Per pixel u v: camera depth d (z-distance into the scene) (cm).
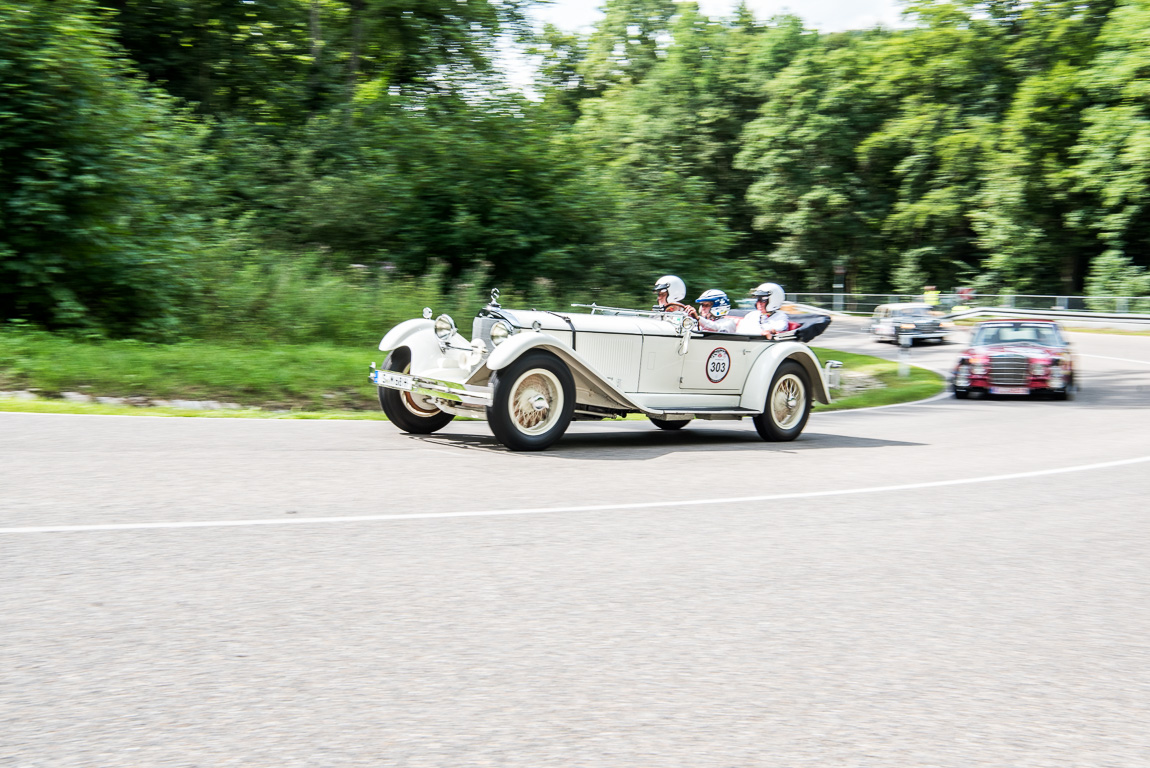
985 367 1736
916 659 342
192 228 1554
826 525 560
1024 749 271
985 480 757
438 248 1947
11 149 1309
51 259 1301
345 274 1811
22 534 448
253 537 464
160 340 1384
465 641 339
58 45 1310
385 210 1945
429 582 407
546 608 380
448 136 2033
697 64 6056
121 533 458
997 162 4741
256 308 1538
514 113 2131
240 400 1080
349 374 1207
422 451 773
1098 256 4881
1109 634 379
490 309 824
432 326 871
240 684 293
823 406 1495
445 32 2528
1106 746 275
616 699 295
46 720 263
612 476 703
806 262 5997
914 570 466
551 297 1947
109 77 1447
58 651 312
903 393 1742
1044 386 1709
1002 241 4912
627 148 5750
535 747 259
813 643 354
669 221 2247
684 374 916
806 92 5644
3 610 347
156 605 360
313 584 395
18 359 1077
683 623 370
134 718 267
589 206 2059
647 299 2102
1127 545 538
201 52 2459
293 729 264
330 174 2041
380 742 258
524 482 657
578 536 504
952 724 287
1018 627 383
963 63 4753
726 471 757
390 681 301
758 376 962
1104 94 4156
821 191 5666
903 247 5941
